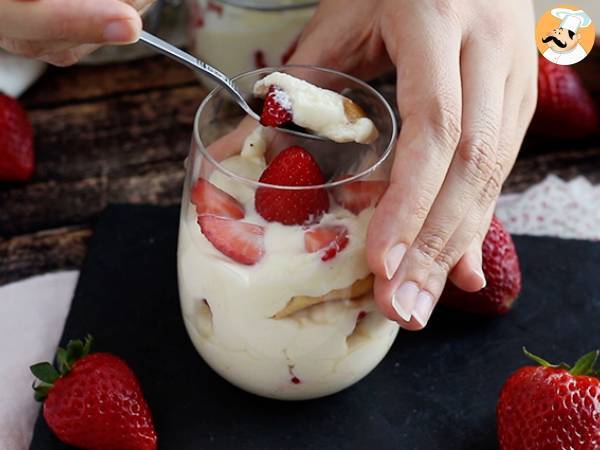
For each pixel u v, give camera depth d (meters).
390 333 0.41
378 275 0.37
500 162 0.42
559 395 0.39
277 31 0.55
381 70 0.49
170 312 0.47
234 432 0.42
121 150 0.57
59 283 0.49
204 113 0.40
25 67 0.59
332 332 0.39
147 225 0.51
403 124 0.39
